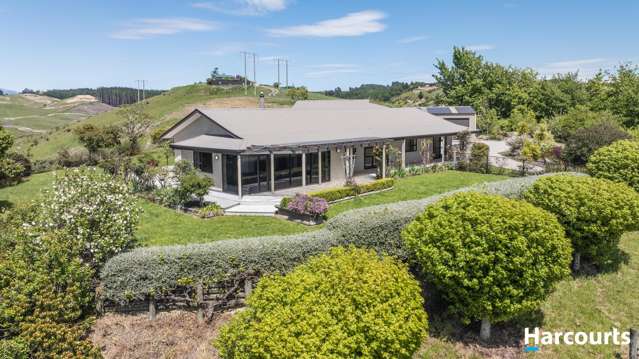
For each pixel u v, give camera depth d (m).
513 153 36.03
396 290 6.39
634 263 12.36
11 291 7.74
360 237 9.79
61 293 8.23
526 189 13.06
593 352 8.39
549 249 8.02
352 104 40.41
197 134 25.25
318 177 24.12
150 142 43.94
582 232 10.97
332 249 7.31
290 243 9.46
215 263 9.15
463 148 32.72
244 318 6.31
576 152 27.45
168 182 21.97
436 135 30.98
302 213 15.95
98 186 10.56
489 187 13.41
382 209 10.75
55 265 8.51
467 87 59.62
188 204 18.62
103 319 8.96
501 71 59.12
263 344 5.66
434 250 8.14
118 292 8.96
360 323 5.88
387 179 22.55
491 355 8.20
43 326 7.40
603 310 9.89
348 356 5.68
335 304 5.97
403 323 6.09
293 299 6.02
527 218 8.02
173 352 8.24
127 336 8.58
